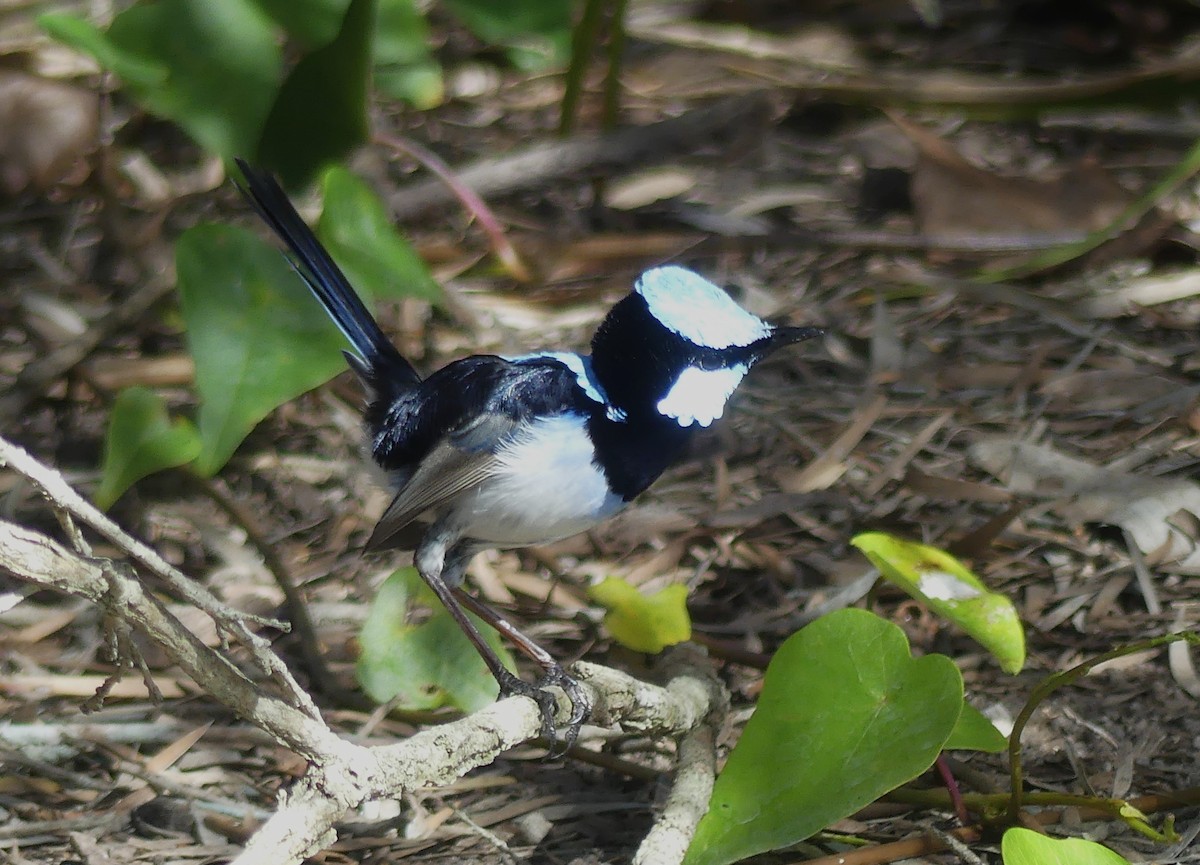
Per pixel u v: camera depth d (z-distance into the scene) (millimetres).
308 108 11359
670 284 7922
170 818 7379
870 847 6871
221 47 11273
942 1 16953
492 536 8203
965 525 9648
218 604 5719
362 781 5832
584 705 7246
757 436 10742
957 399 10875
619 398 7879
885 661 6406
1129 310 11766
